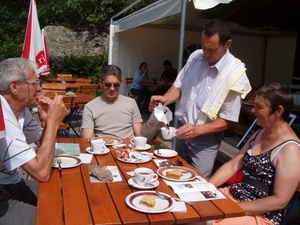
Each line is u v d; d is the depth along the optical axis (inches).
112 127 123.5
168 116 103.3
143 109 377.1
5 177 82.7
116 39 378.3
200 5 140.8
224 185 105.4
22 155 73.0
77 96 247.1
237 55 405.7
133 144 106.0
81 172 80.5
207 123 102.0
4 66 77.7
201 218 61.1
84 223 56.7
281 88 81.4
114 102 125.0
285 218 83.5
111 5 558.3
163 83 354.6
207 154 108.6
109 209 62.0
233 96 100.7
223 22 99.7
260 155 84.6
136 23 280.2
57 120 79.7
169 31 397.1
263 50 410.9
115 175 79.0
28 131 97.3
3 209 80.0
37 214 59.6
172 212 62.0
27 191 91.7
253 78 416.2
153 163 90.5
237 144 171.8
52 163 77.2
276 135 83.2
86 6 571.5
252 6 254.8
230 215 63.1
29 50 202.1
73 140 111.5
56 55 531.8
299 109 175.9
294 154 78.4
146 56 396.5
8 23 671.8
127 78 392.8
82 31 566.6
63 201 64.8
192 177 79.7
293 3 244.5
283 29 333.4
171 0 186.5
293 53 367.6
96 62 540.4
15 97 78.6
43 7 661.3
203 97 105.6
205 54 102.2
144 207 62.6
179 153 118.6
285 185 77.5
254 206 77.8
